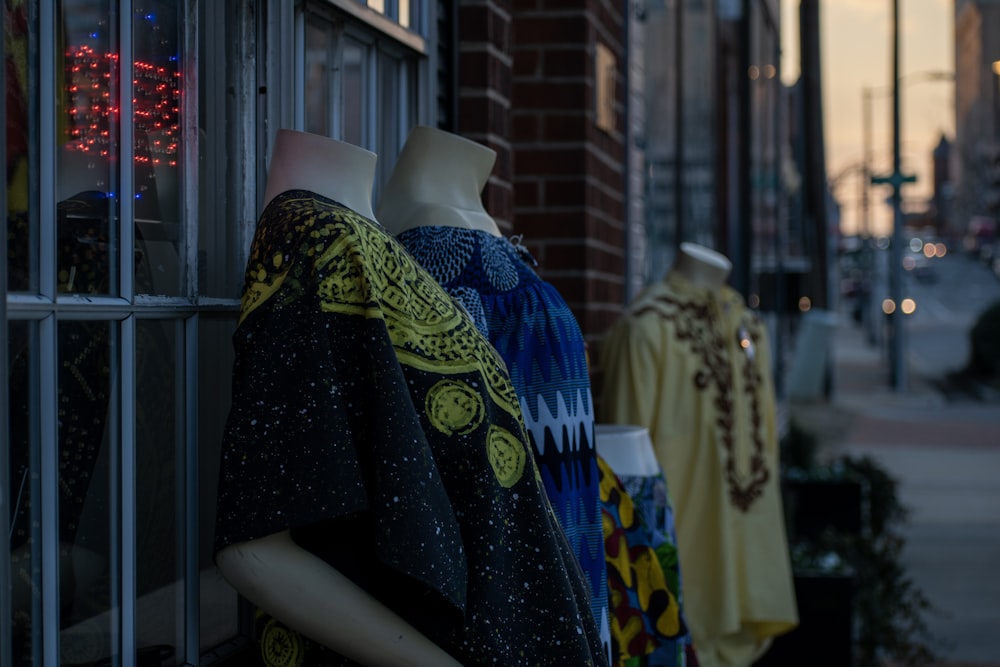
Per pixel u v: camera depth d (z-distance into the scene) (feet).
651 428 12.68
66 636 5.07
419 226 6.68
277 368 4.63
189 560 5.95
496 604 4.82
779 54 45.29
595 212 13.58
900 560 25.58
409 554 4.50
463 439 4.92
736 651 13.33
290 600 4.52
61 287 5.02
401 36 8.55
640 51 17.87
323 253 4.77
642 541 7.95
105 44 5.32
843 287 186.91
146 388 5.65
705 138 26.30
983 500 33.63
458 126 10.29
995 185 226.38
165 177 5.85
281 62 6.64
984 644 19.35
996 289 184.75
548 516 5.18
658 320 12.73
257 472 4.51
